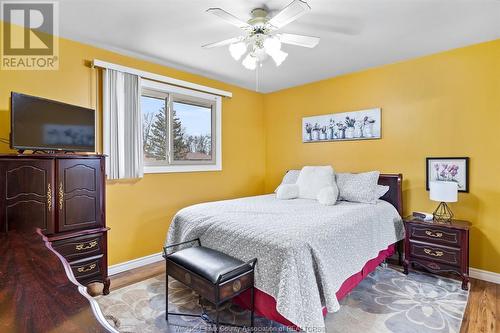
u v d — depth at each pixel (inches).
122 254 118.7
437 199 106.0
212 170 156.1
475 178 109.9
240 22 78.7
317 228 78.4
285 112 176.1
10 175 75.1
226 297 67.1
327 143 155.6
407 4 81.2
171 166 137.8
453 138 115.0
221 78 153.6
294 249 67.4
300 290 65.6
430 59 120.2
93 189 92.7
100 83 112.4
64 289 35.5
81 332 25.6
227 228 83.4
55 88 100.5
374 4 81.0
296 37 84.6
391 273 113.6
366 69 139.0
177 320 80.5
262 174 187.2
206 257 76.6
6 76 90.4
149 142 131.0
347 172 147.3
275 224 81.7
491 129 106.3
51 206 82.5
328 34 100.0
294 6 67.5
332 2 80.0
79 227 88.8
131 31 98.0
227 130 164.9
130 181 121.6
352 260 85.4
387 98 132.7
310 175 135.9
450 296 94.0
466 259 99.4
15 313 29.0
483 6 82.1
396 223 117.7
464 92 112.0
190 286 73.9
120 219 118.2
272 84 165.6
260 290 72.1
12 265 44.3
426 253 107.7
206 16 88.1
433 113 119.9
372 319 80.3
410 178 126.5
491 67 106.0
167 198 135.5
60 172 84.7
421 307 86.9
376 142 136.9
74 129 94.4
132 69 118.6
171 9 83.8
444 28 96.1
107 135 111.7
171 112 138.0
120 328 76.0
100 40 105.1
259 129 185.2
